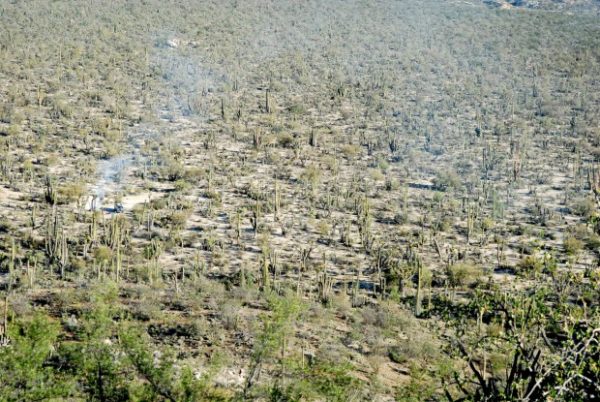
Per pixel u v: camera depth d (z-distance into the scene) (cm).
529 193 17312
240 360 5512
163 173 16850
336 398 4038
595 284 2756
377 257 11038
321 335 6650
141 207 14012
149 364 3656
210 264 10875
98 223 12700
